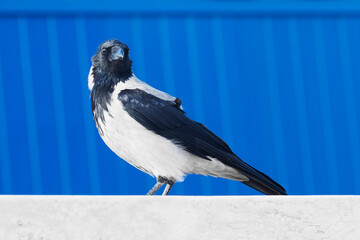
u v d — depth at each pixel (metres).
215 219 5.11
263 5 13.94
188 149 8.64
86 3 13.55
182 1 13.70
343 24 14.00
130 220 5.07
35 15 13.47
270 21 13.94
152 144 8.48
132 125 8.46
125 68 8.84
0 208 5.03
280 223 5.13
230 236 5.09
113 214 5.09
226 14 13.80
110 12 13.57
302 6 13.95
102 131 8.76
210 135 8.86
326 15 13.98
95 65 8.91
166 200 5.12
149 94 8.67
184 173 8.73
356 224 5.12
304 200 5.16
